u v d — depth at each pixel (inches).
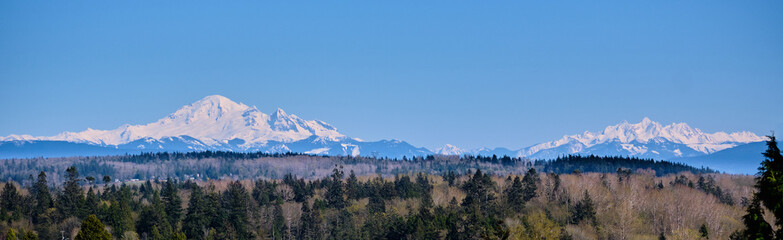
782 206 2026.3
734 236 5580.7
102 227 5979.3
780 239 2062.0
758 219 2111.2
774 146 2076.8
